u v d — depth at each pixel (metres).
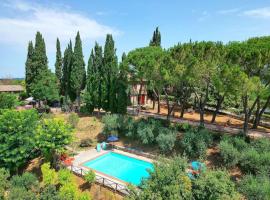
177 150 28.03
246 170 21.88
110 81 41.00
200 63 25.77
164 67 29.39
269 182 17.14
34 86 50.56
